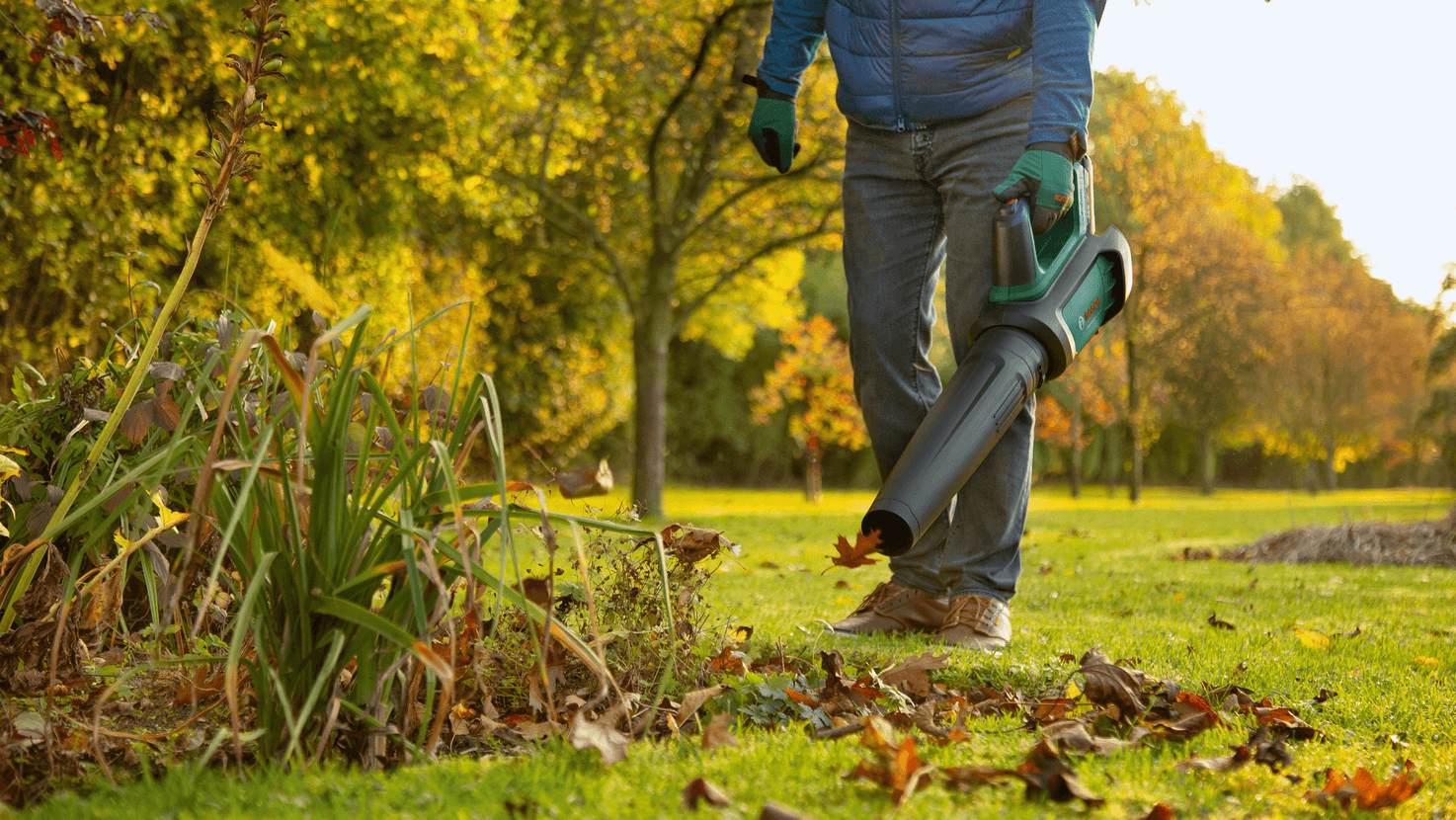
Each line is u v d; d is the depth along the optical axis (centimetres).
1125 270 262
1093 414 3228
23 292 649
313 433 153
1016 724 192
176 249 733
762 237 1502
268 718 148
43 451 218
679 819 124
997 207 261
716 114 1326
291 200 867
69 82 584
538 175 1274
